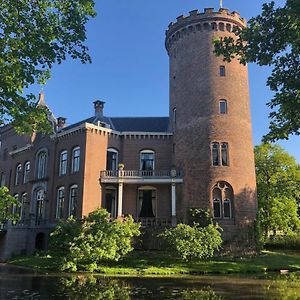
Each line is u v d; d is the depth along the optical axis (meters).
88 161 35.44
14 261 31.45
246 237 32.97
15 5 11.30
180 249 26.80
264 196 47.91
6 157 50.06
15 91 11.05
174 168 35.50
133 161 38.22
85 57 12.78
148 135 38.75
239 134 35.50
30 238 35.91
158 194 36.81
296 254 37.62
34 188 40.91
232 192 34.03
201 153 35.16
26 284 18.33
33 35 11.51
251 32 14.86
